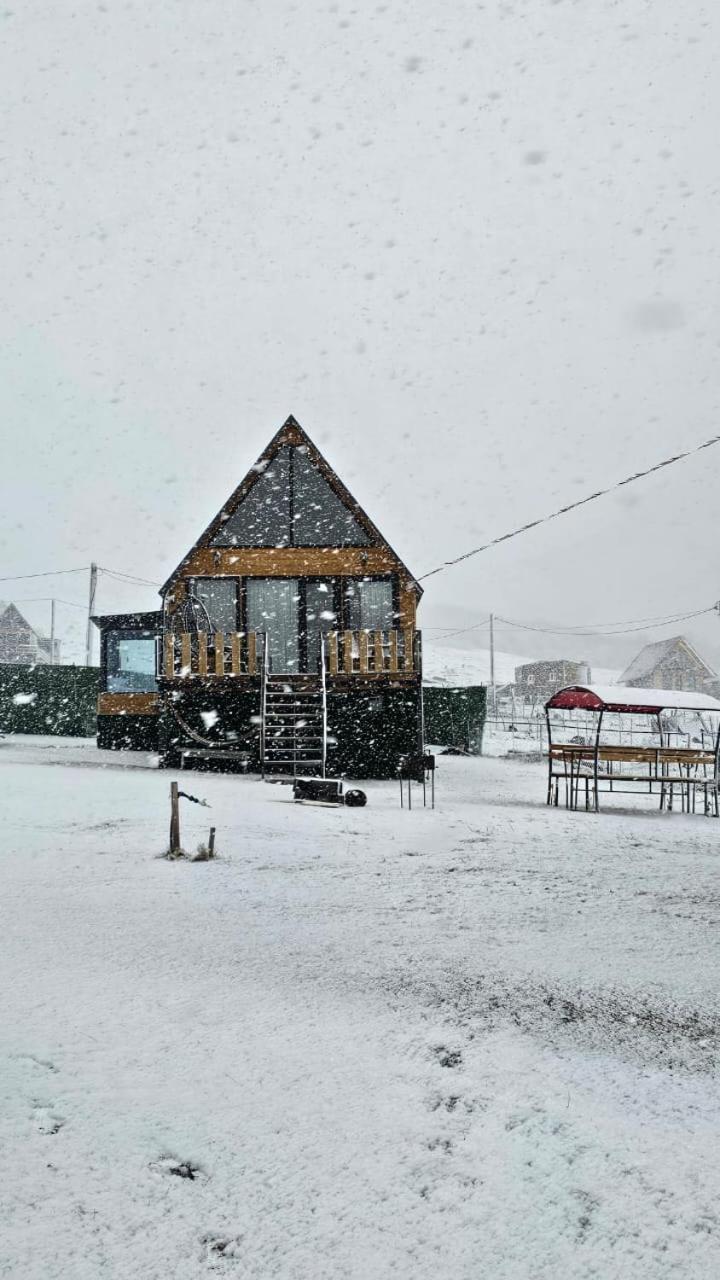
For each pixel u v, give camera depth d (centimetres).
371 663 1752
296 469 2009
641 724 4050
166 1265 225
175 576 1959
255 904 603
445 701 3005
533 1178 265
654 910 615
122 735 2412
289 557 1975
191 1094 314
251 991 424
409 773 1319
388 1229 240
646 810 1388
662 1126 298
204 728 1827
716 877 749
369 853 827
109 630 2459
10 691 3350
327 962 474
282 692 1723
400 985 440
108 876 681
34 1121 291
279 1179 263
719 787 1362
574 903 635
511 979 454
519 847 897
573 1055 358
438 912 597
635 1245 234
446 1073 337
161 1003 404
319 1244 234
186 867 725
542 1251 231
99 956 473
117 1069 332
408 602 1973
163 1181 261
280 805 1165
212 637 1864
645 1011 411
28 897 604
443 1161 274
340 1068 339
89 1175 262
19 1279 217
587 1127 296
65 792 1198
